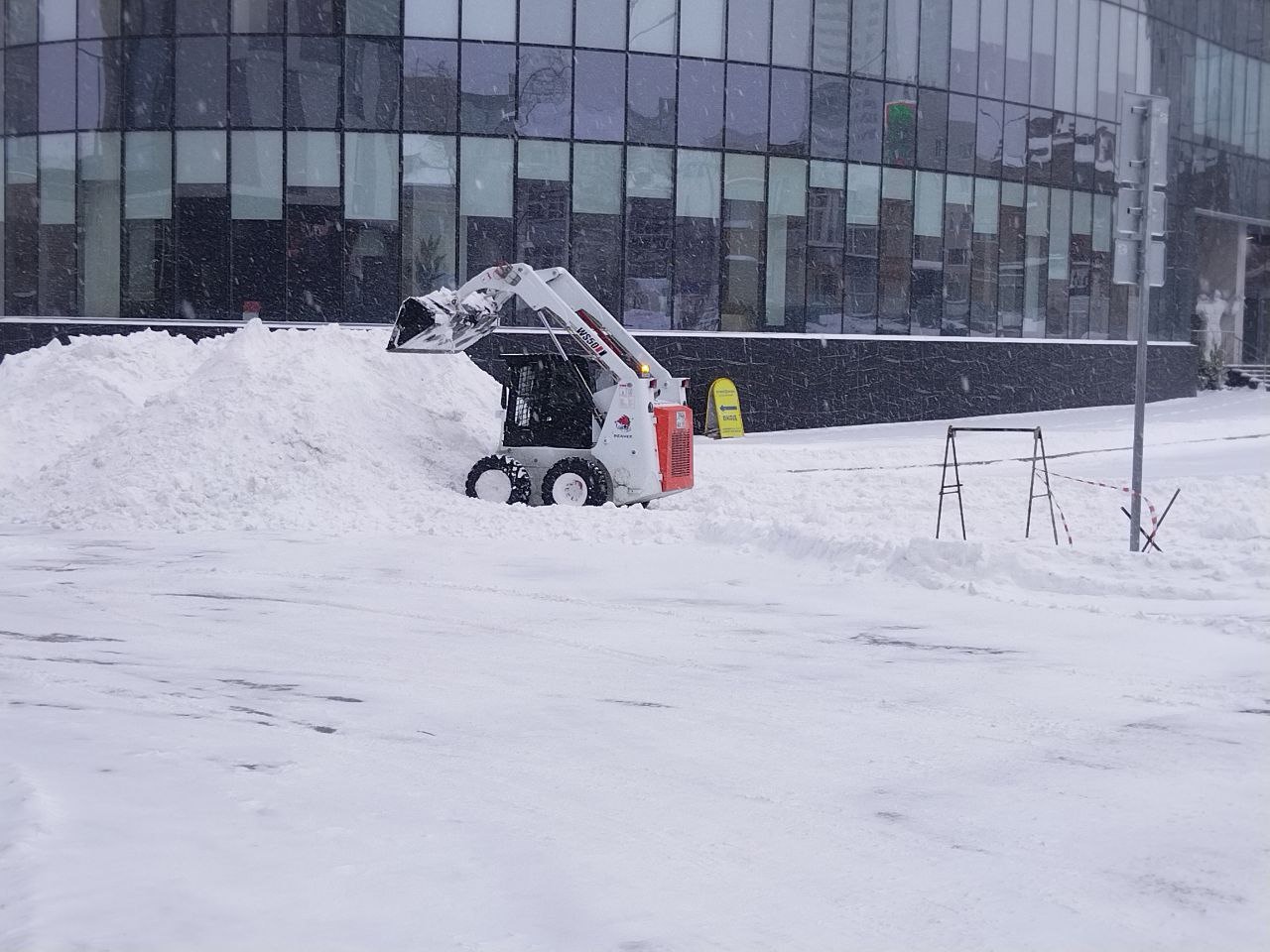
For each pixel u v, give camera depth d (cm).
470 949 450
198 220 3172
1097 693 846
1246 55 4947
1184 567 1221
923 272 3581
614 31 3172
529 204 3152
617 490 1806
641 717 791
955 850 565
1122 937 476
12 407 2172
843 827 594
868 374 3450
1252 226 5341
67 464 1866
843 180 3419
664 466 1833
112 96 3225
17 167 3338
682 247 3247
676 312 3247
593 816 606
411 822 589
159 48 3180
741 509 1786
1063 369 3916
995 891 520
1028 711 804
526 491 1791
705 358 3234
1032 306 3866
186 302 3189
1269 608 1084
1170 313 4578
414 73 3102
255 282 3153
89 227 3266
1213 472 2231
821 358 3366
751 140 3294
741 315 3312
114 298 3247
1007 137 3747
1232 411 3894
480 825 589
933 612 1130
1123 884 528
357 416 1912
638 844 568
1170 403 4291
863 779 668
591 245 3186
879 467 2364
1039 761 700
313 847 549
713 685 873
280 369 1936
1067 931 481
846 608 1152
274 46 3117
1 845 531
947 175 3606
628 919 483
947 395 3603
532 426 1834
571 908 492
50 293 3309
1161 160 1300
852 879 530
